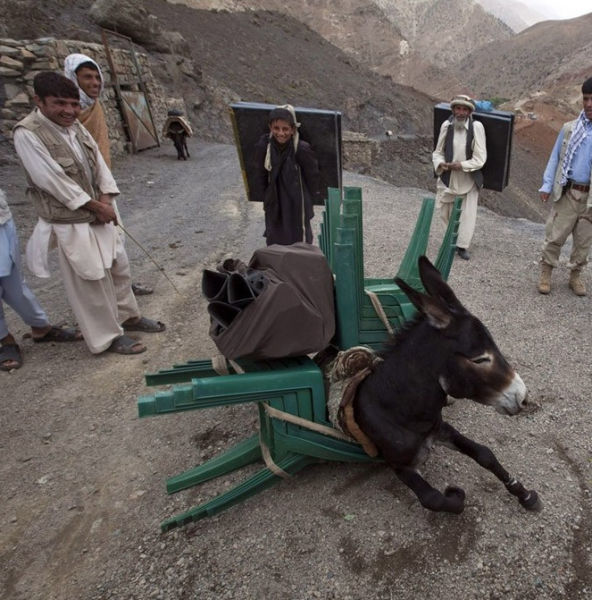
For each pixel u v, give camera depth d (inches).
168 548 105.9
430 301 87.6
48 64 568.1
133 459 133.3
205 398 96.7
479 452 104.5
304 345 100.7
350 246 104.9
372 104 2278.5
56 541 110.9
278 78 2201.0
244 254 298.4
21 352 188.7
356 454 111.3
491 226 366.0
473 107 248.7
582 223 209.6
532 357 171.9
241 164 189.3
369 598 92.0
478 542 101.1
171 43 1248.8
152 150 814.5
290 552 101.9
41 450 138.5
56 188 150.6
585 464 122.0
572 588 92.4
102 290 174.6
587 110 194.5
